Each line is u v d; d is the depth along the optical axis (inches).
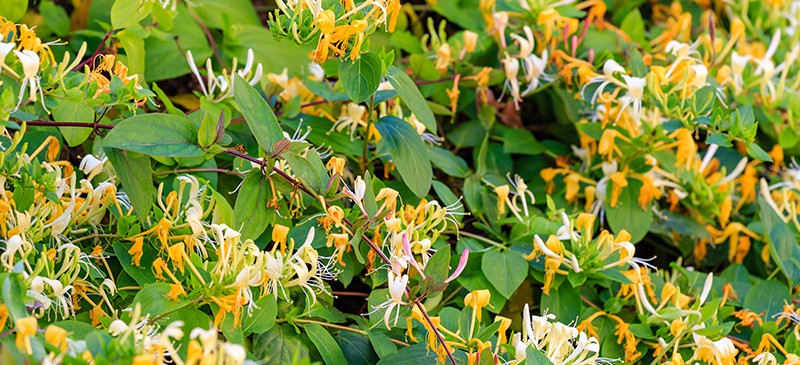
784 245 53.6
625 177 55.6
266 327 45.3
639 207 55.3
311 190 45.9
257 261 43.8
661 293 52.4
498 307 50.0
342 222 47.4
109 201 46.6
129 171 45.2
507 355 46.9
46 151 48.6
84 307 46.4
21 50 45.2
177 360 40.1
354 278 53.9
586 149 57.0
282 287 45.3
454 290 51.6
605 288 53.1
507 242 52.4
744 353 52.2
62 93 44.3
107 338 40.5
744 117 50.0
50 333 39.4
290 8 45.7
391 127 50.4
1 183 44.5
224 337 46.0
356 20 45.6
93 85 44.3
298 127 51.4
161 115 44.4
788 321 52.4
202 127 44.3
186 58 56.9
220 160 53.4
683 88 50.5
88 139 51.6
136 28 53.6
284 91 54.4
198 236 45.3
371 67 46.9
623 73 51.8
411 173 49.9
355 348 48.1
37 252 45.3
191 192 46.3
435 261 45.1
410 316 46.3
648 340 50.9
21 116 44.4
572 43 56.2
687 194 57.6
